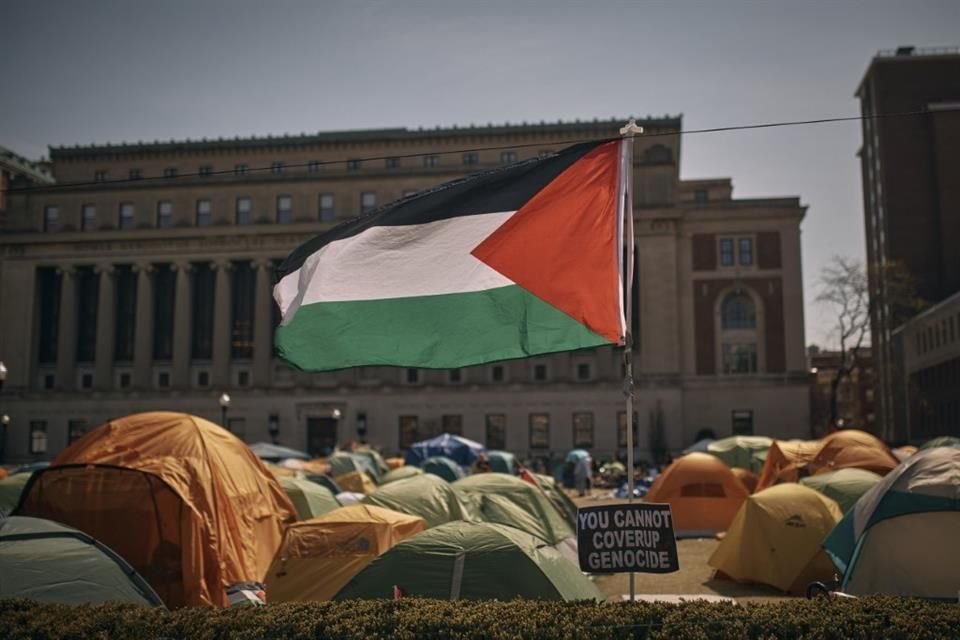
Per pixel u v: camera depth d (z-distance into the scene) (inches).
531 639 357.4
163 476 663.8
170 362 3577.8
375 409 3447.3
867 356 4503.0
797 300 3366.1
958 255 3479.3
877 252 3750.0
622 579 853.2
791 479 1283.2
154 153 3745.1
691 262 3422.7
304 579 628.1
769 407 3324.3
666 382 3309.5
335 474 1674.5
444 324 460.1
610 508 389.7
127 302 3649.1
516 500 902.4
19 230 3703.3
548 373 3427.7
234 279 3612.2
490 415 3405.5
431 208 478.6
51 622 376.5
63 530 508.4
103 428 724.7
